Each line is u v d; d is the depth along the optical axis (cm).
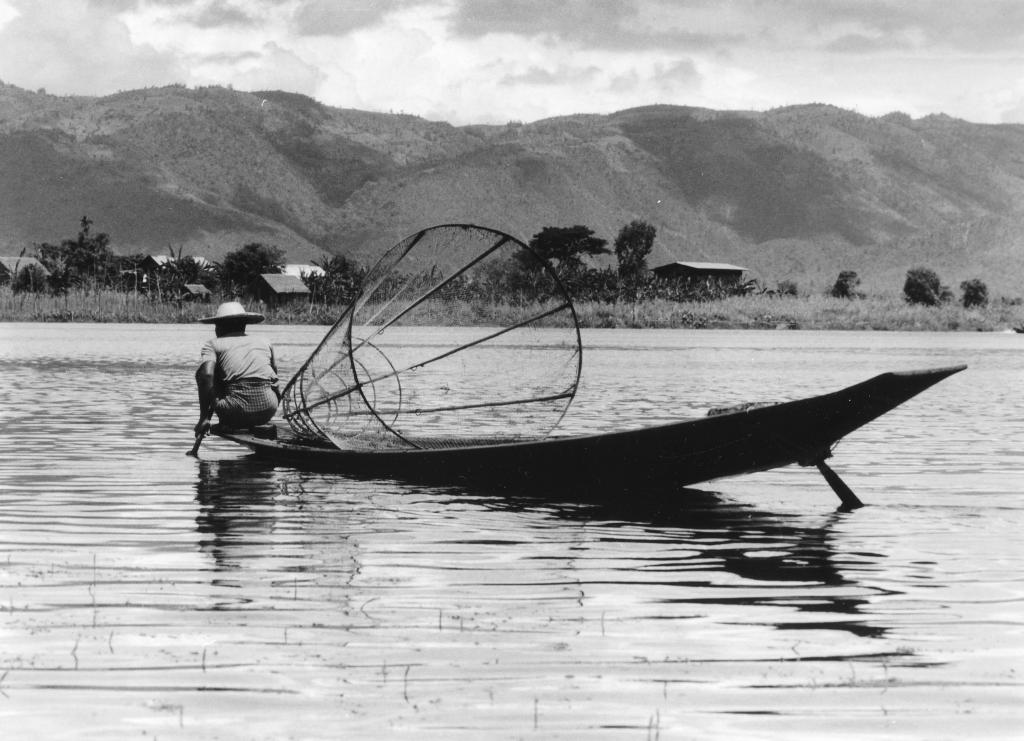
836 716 772
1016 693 812
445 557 1196
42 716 762
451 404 2461
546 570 1139
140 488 1602
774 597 1045
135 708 776
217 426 1906
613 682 827
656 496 1575
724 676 841
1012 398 3281
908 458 1962
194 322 10994
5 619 959
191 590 1052
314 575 1111
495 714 770
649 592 1062
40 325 9756
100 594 1036
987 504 1523
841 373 4275
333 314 11225
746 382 3788
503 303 2256
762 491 1617
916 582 1105
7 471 1747
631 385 3638
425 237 1930
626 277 11512
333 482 1655
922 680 835
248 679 827
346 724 753
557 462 1552
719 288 11812
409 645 902
